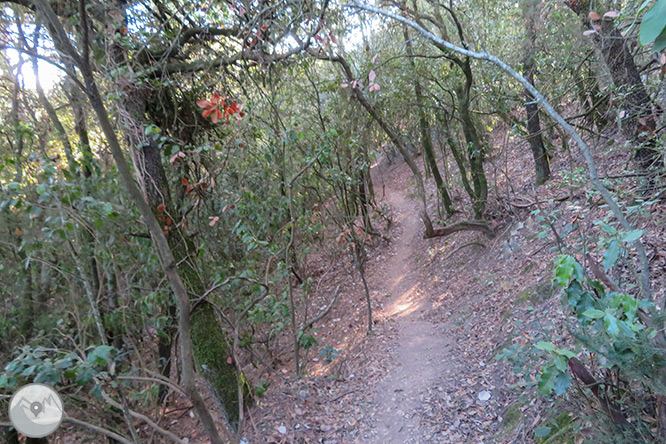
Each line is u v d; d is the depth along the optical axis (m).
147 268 5.66
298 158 7.82
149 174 5.32
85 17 2.10
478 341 6.67
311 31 5.79
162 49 6.04
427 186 19.62
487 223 10.04
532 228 8.52
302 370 7.30
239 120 6.34
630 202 4.49
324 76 9.99
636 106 4.95
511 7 8.98
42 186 3.19
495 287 8.02
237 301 7.74
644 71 5.25
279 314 6.82
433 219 15.42
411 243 15.22
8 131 4.65
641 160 5.13
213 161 6.38
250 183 7.57
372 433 5.23
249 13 5.52
